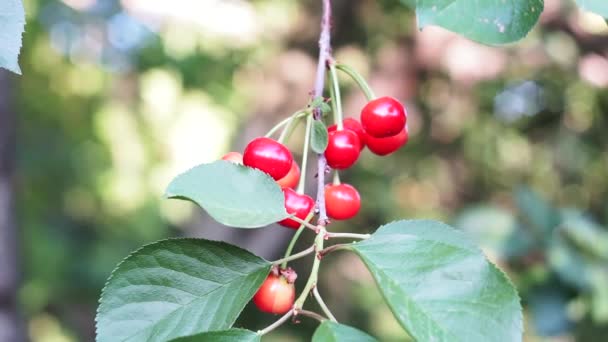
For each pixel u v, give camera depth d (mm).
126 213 8906
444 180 7672
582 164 6668
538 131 7023
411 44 5895
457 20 1417
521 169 7426
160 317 1372
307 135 1574
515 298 1245
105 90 8648
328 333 1258
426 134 7105
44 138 8695
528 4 1423
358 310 7332
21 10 1317
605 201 6184
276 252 5461
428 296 1252
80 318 7969
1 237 4875
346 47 5941
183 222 9094
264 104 5773
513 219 3477
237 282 1390
